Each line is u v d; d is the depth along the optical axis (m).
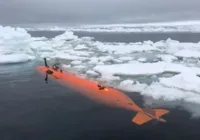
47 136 9.93
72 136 9.91
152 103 13.89
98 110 12.84
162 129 10.56
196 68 20.86
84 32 98.75
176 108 13.10
